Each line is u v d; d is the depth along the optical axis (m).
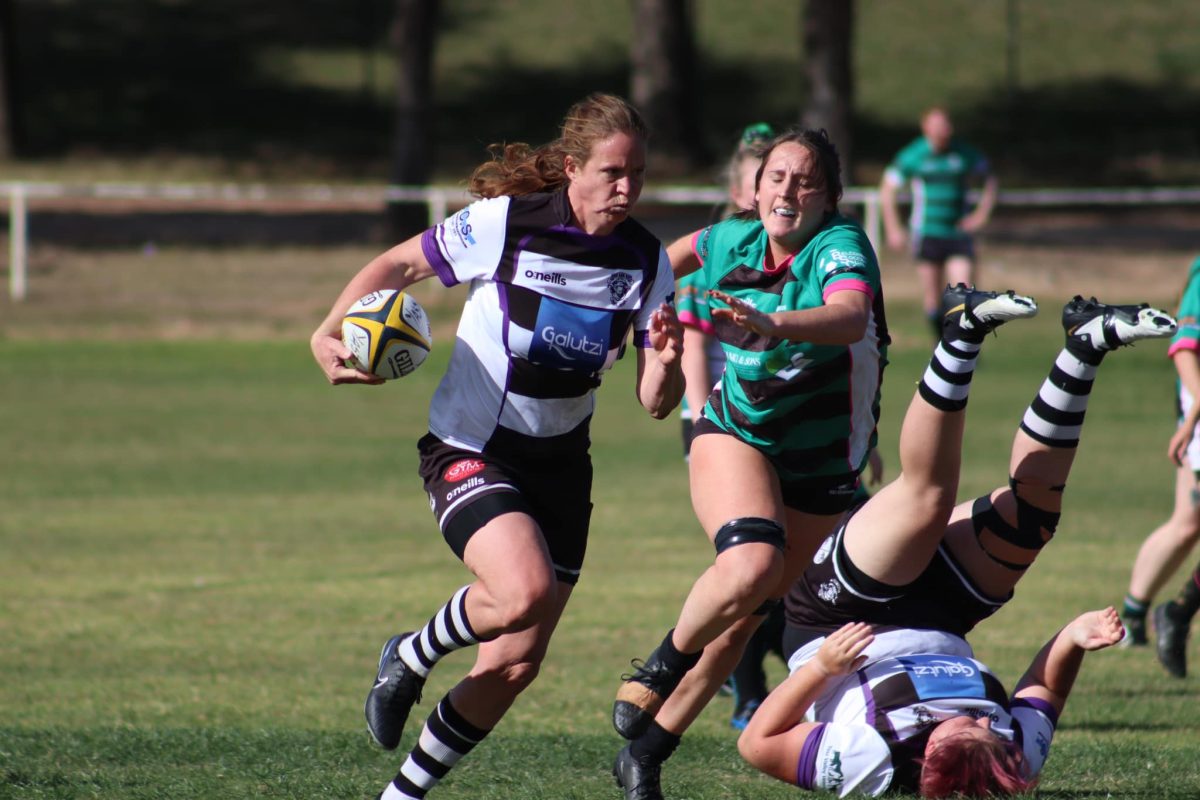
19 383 64.69
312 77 160.75
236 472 48.22
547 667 27.02
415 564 36.09
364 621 30.50
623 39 170.38
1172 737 21.41
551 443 16.45
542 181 16.44
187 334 76.38
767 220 16.53
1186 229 107.38
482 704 16.25
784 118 153.88
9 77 133.75
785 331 15.09
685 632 16.23
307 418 58.44
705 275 17.53
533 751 20.03
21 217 81.56
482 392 16.31
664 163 129.12
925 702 16.95
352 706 24.02
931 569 18.44
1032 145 148.75
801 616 18.75
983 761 16.16
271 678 25.98
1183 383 25.97
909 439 17.20
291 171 132.75
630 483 47.09
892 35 171.88
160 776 17.98
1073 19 176.62
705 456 16.98
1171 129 153.75
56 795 16.83
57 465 48.84
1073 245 98.38
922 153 66.31
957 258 66.50
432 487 16.47
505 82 160.88
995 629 29.39
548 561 15.45
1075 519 40.81
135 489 45.38
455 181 129.38
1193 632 30.27
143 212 108.50
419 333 16.50
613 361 16.55
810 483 17.05
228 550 37.50
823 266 16.25
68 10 172.50
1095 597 32.16
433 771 16.39
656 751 17.22
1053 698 18.06
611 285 16.27
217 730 21.11
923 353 69.94
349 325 16.36
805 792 17.59
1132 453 50.53
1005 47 170.25
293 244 98.50
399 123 96.81
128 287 85.50
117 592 32.91
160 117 149.50
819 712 17.62
